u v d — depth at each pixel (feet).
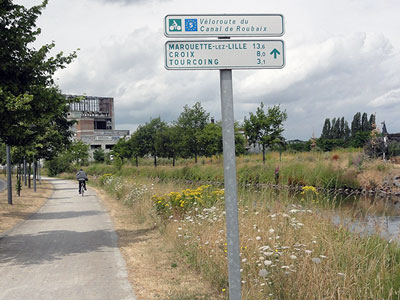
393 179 62.75
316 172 62.18
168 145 153.89
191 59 9.82
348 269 15.12
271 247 17.49
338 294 13.00
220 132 143.95
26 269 22.39
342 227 20.67
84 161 251.19
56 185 124.16
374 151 84.58
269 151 132.77
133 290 17.61
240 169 81.46
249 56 9.98
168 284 18.04
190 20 9.83
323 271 14.69
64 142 105.60
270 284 14.02
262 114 108.99
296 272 14.44
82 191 79.00
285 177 63.00
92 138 363.35
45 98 32.30
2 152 173.88
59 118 101.91
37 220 44.19
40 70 33.14
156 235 30.35
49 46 34.55
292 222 19.76
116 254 24.94
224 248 19.03
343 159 87.45
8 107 29.32
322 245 17.44
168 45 9.77
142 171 122.31
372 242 19.06
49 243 30.12
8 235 34.40
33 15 34.09
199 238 22.72
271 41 10.07
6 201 65.26
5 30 31.53
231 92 9.84
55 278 20.25
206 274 18.45
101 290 17.92
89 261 23.52
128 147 195.11
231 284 9.35
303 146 168.45
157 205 35.09
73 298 17.06
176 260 22.18
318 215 23.22
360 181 63.93
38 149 92.43
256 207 25.44
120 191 64.90
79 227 37.63
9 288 18.89
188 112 147.64
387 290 13.75
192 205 31.63
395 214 29.71
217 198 30.45
